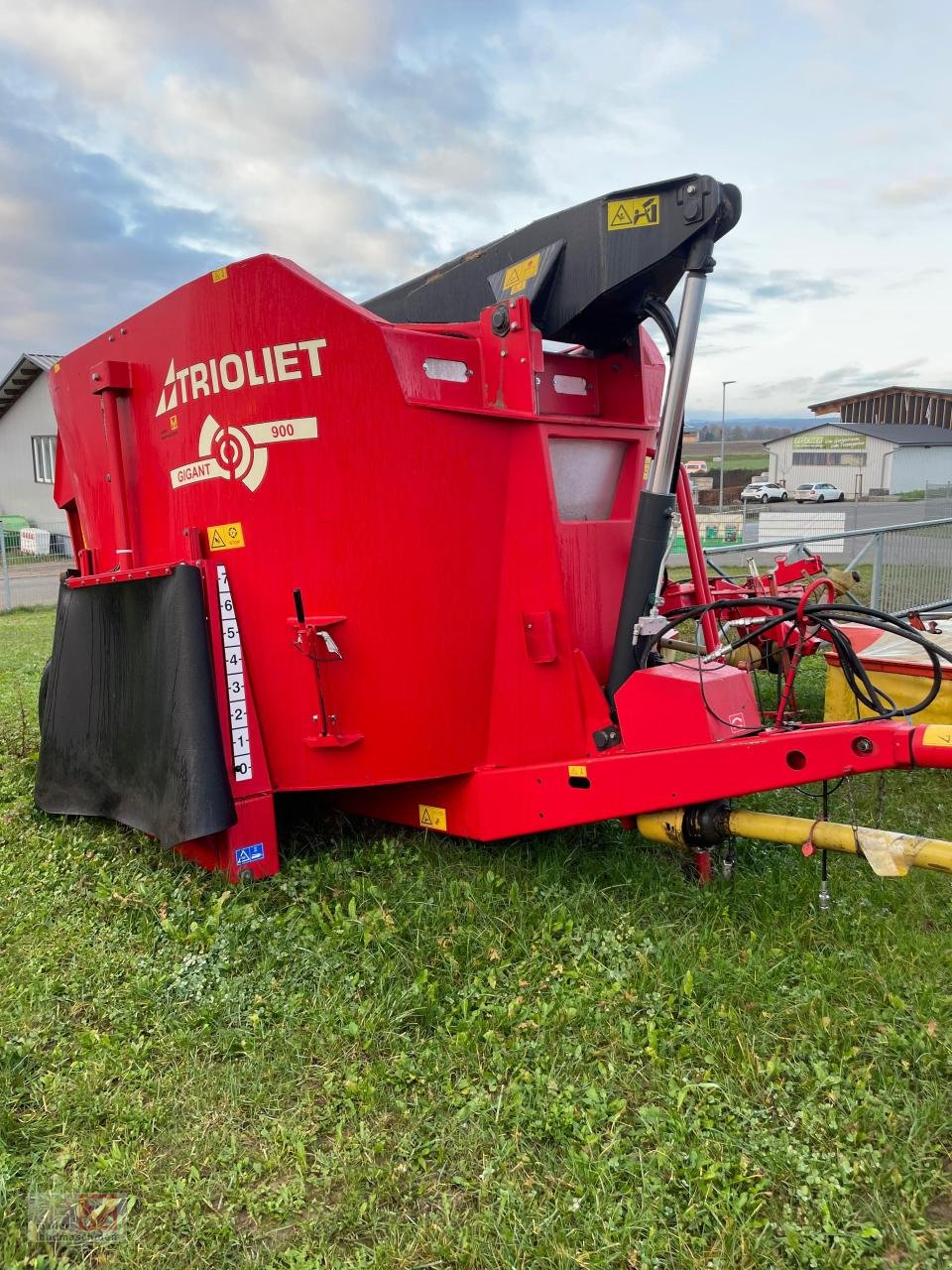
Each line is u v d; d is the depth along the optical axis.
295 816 4.43
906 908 3.47
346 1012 2.98
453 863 3.89
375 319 3.60
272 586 3.87
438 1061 2.75
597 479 4.00
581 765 3.53
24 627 15.79
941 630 6.11
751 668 4.79
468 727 3.83
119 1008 3.06
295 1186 2.32
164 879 3.95
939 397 68.88
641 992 3.00
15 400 37.06
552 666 3.69
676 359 3.41
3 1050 2.81
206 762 3.75
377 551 3.71
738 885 3.64
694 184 3.23
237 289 3.77
